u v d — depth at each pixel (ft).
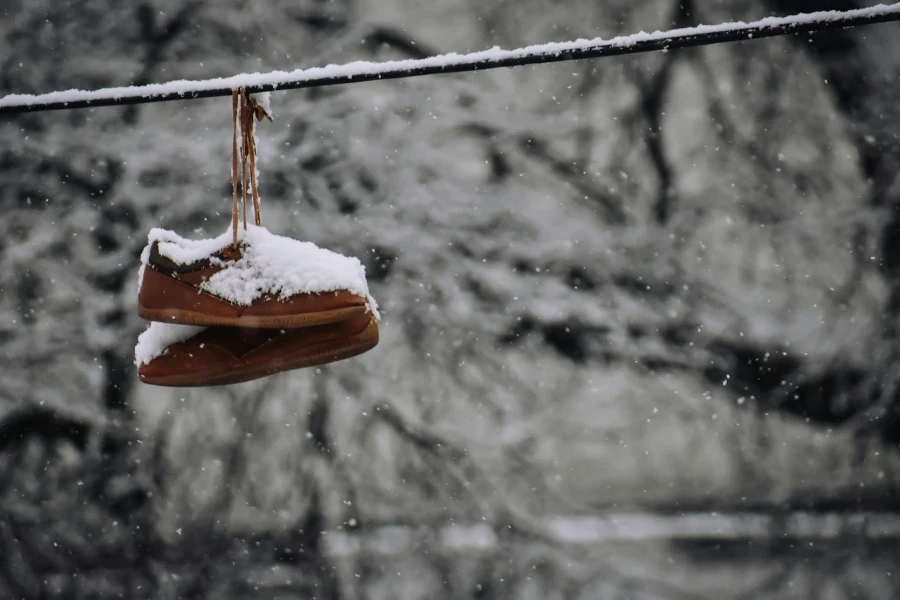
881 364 62.90
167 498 60.39
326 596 60.13
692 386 63.52
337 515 61.21
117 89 15.43
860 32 66.23
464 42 67.87
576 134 66.23
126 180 63.67
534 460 62.13
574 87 67.15
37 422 59.77
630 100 66.85
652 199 65.46
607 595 61.67
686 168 65.82
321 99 66.23
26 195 62.95
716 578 63.05
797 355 63.00
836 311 63.36
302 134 65.46
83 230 62.49
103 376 60.49
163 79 66.64
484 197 64.90
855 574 63.41
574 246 64.23
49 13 66.85
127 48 66.90
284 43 67.82
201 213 63.57
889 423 63.10
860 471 63.77
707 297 63.87
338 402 61.67
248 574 60.34
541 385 62.69
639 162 65.98
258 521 61.00
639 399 63.31
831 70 66.18
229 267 15.10
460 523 61.82
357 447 61.41
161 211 63.31
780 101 66.13
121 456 60.29
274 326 14.89
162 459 60.49
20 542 59.31
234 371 15.83
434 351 62.49
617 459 63.46
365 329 15.88
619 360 63.41
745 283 64.18
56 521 59.62
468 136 66.03
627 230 64.80
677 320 63.46
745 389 63.57
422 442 61.57
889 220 63.72
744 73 66.74
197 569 60.08
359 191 64.54
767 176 65.31
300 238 63.36
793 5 67.05
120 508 60.08
